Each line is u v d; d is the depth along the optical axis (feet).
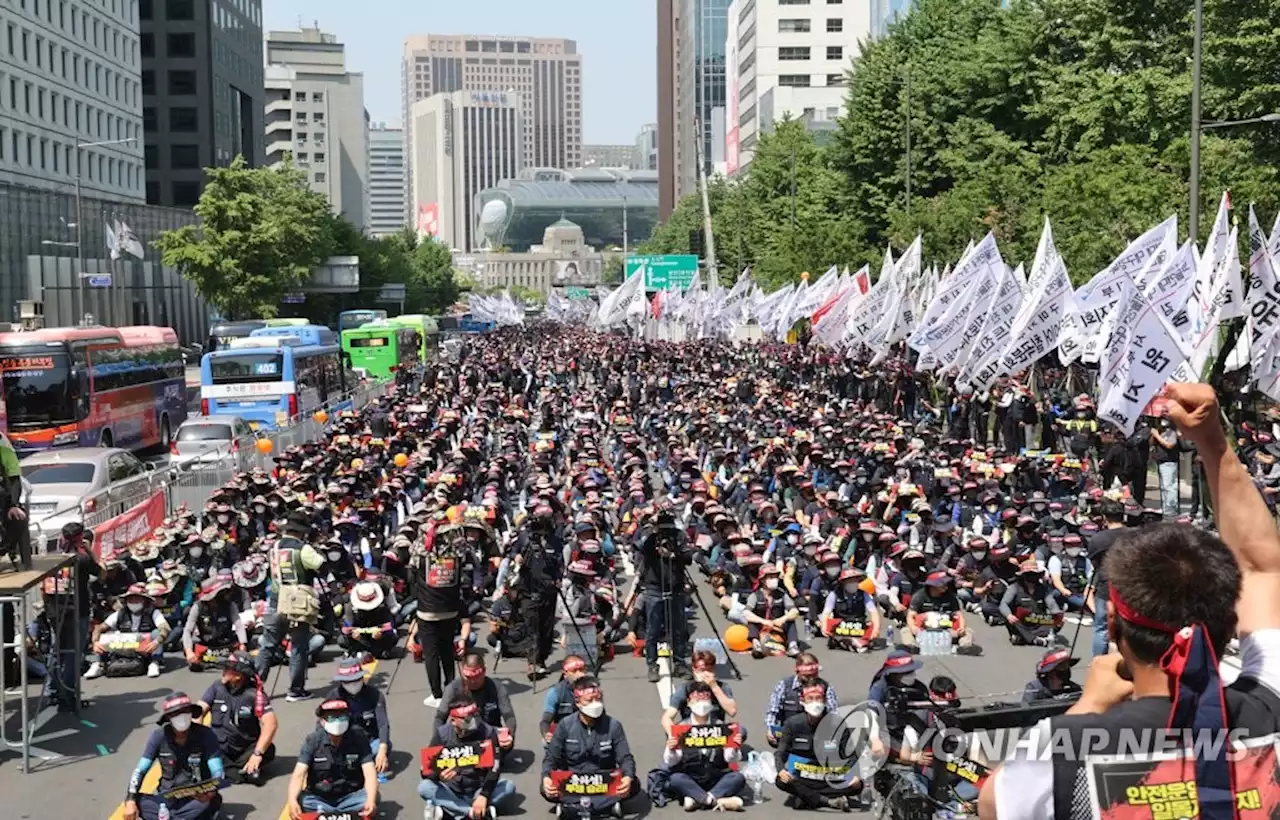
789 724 37.37
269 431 120.26
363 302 382.63
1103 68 139.23
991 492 70.28
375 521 73.15
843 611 55.16
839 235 192.44
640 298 211.20
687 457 85.81
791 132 277.03
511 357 197.57
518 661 54.85
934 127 185.47
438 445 100.83
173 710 34.60
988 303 95.14
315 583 56.85
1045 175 148.05
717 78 646.74
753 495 74.79
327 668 54.54
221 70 398.62
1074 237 116.88
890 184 192.95
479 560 57.00
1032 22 167.02
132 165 326.24
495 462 85.71
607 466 89.10
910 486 72.38
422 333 252.01
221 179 246.47
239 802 38.81
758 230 269.64
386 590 55.93
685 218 393.91
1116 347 63.72
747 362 183.01
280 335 162.50
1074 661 35.22
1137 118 127.75
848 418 107.55
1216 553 9.01
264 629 50.60
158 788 35.14
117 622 54.70
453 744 36.58
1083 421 89.20
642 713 46.70
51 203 234.79
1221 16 108.68
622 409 124.67
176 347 155.74
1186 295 69.92
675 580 51.31
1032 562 55.31
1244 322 74.38
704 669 37.99
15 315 218.79
